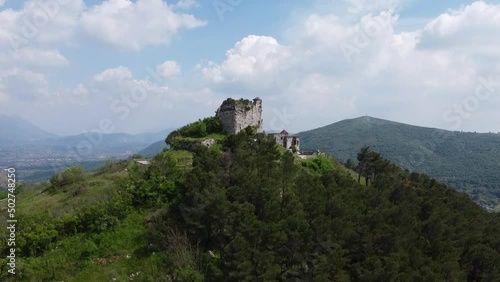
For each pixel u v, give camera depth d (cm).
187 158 6862
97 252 4481
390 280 3991
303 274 3950
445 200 7188
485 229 6575
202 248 4503
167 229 4650
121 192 5366
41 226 4706
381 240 4475
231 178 5088
